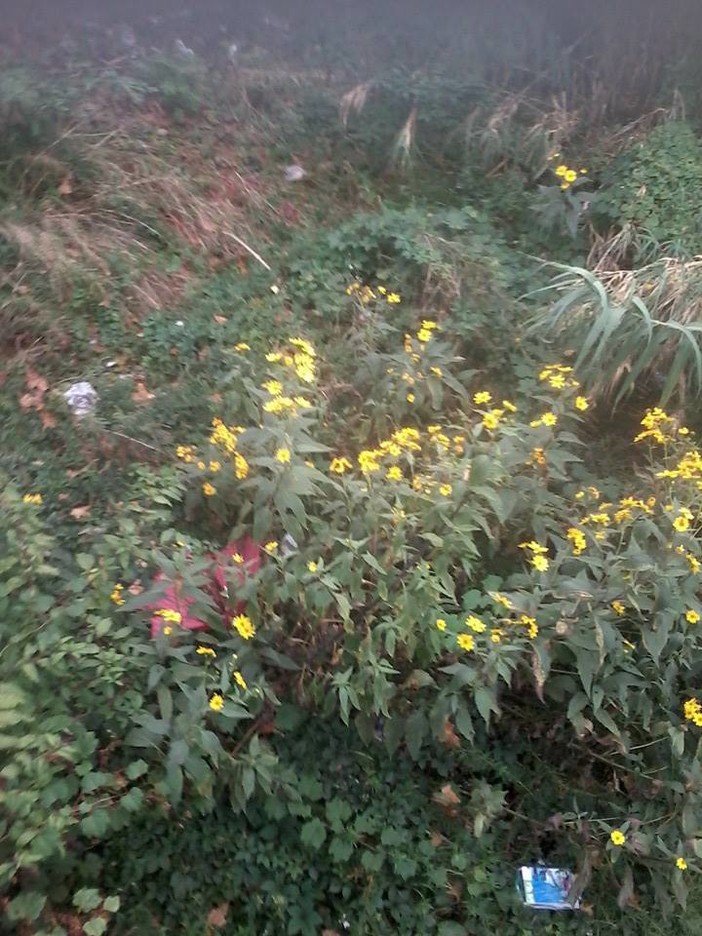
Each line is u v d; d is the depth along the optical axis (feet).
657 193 14.53
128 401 12.59
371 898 9.43
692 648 10.04
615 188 14.94
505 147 16.24
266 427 10.51
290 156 16.43
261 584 9.48
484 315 13.47
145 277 14.16
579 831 9.66
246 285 14.35
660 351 12.47
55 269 13.37
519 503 10.62
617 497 11.91
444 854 9.80
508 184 16.02
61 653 8.70
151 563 10.20
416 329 13.50
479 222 15.35
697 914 9.84
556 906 9.71
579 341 12.75
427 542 9.95
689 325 11.93
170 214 14.97
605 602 9.39
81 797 8.61
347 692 9.11
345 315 13.91
